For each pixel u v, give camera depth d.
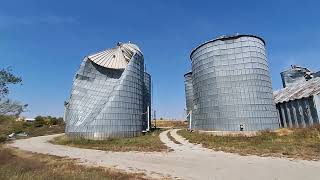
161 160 24.12
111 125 53.19
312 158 20.89
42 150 36.94
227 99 43.97
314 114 36.88
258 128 41.31
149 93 79.81
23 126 101.56
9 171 17.03
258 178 15.84
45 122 113.25
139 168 20.66
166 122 117.31
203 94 48.16
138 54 61.19
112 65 61.31
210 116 45.78
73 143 45.56
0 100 41.88
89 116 55.41
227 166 19.89
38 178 14.80
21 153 33.69
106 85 60.28
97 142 45.00
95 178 15.45
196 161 22.77
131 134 54.91
